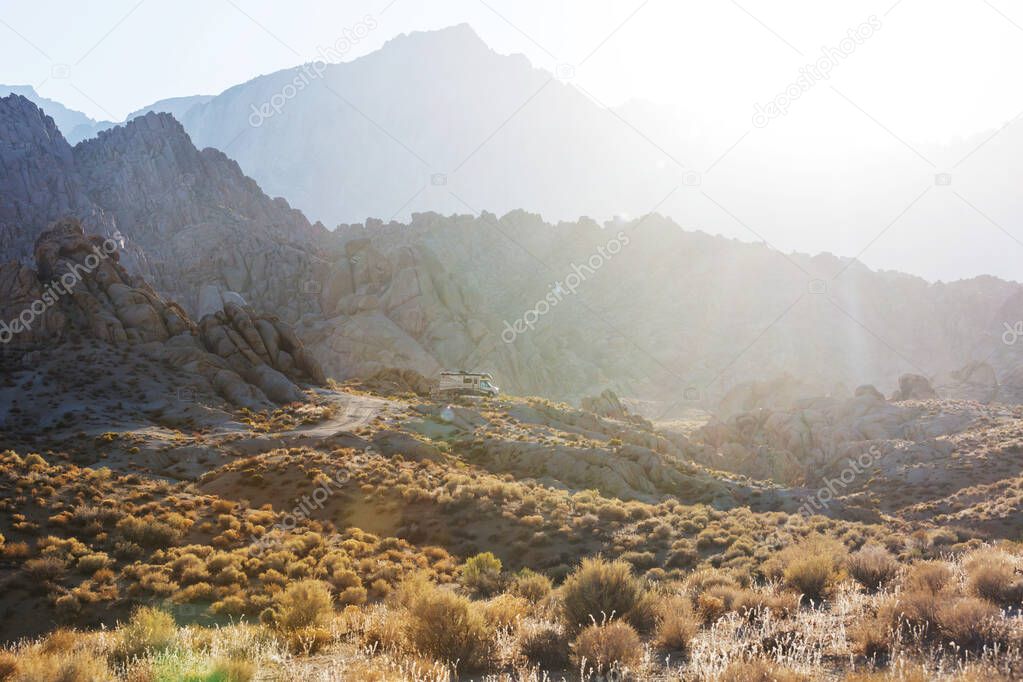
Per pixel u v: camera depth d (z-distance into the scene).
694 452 105.88
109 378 82.31
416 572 32.81
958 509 62.97
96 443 62.56
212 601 28.81
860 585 16.80
